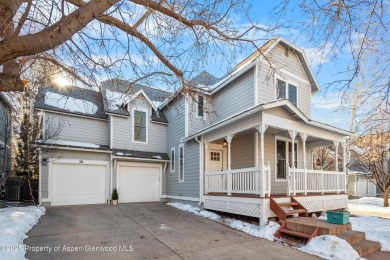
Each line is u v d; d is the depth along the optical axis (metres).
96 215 9.45
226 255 5.41
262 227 7.56
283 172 11.59
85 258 5.04
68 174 12.18
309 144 12.91
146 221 8.55
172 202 13.69
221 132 10.35
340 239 5.79
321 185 10.24
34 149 10.59
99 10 2.81
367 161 15.98
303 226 6.79
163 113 15.65
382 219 9.57
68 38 2.72
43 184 11.53
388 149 14.43
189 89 5.36
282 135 11.48
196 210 10.77
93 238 6.39
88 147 12.38
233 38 4.48
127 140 13.88
